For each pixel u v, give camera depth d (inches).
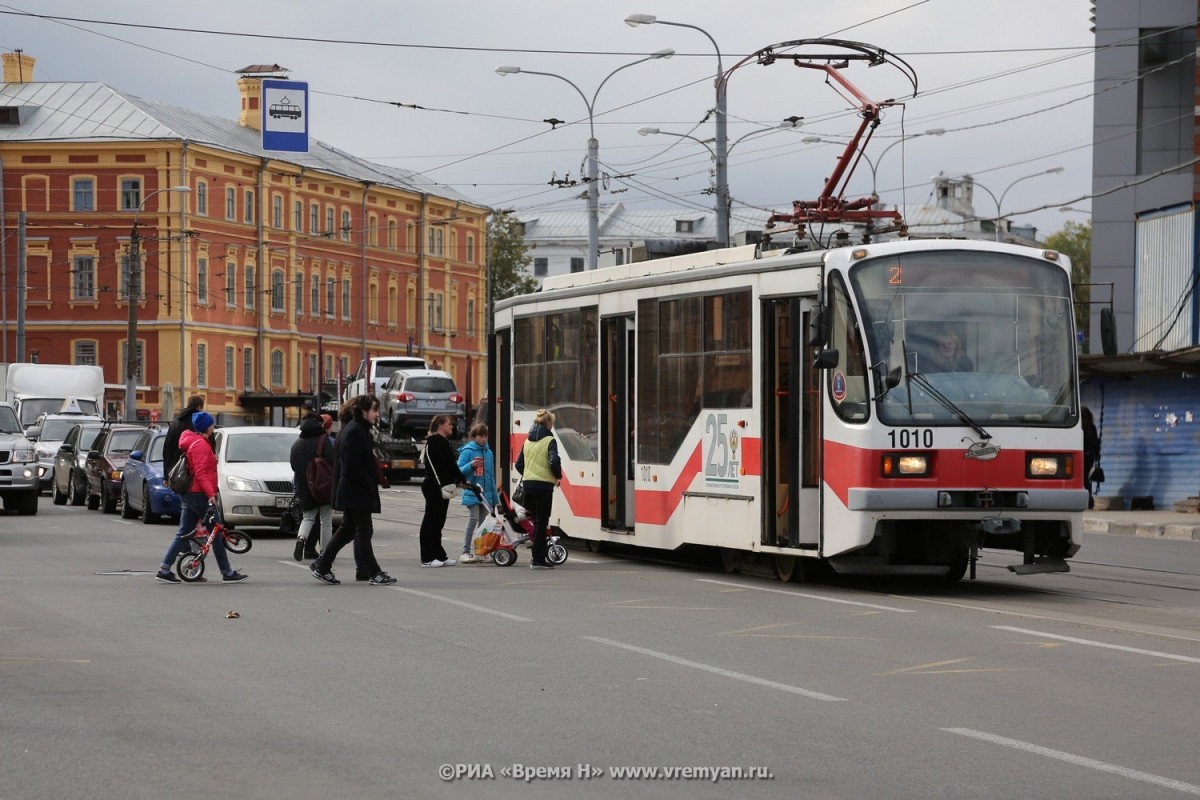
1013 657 458.9
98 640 498.9
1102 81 1777.8
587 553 850.8
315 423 792.3
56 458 1488.7
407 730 350.3
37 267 3105.3
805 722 359.9
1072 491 634.2
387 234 3673.7
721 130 1339.8
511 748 331.0
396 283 3705.7
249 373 3257.9
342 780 302.0
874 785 297.7
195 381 3085.6
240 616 561.6
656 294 752.3
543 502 759.7
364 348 3585.1
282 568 764.0
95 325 3095.5
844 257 631.2
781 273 662.5
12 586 668.7
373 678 422.3
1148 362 1243.8
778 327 668.7
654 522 751.7
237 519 987.9
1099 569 777.6
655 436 752.3
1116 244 1774.1
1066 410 637.9
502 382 922.7
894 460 613.9
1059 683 413.4
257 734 346.0
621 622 542.6
